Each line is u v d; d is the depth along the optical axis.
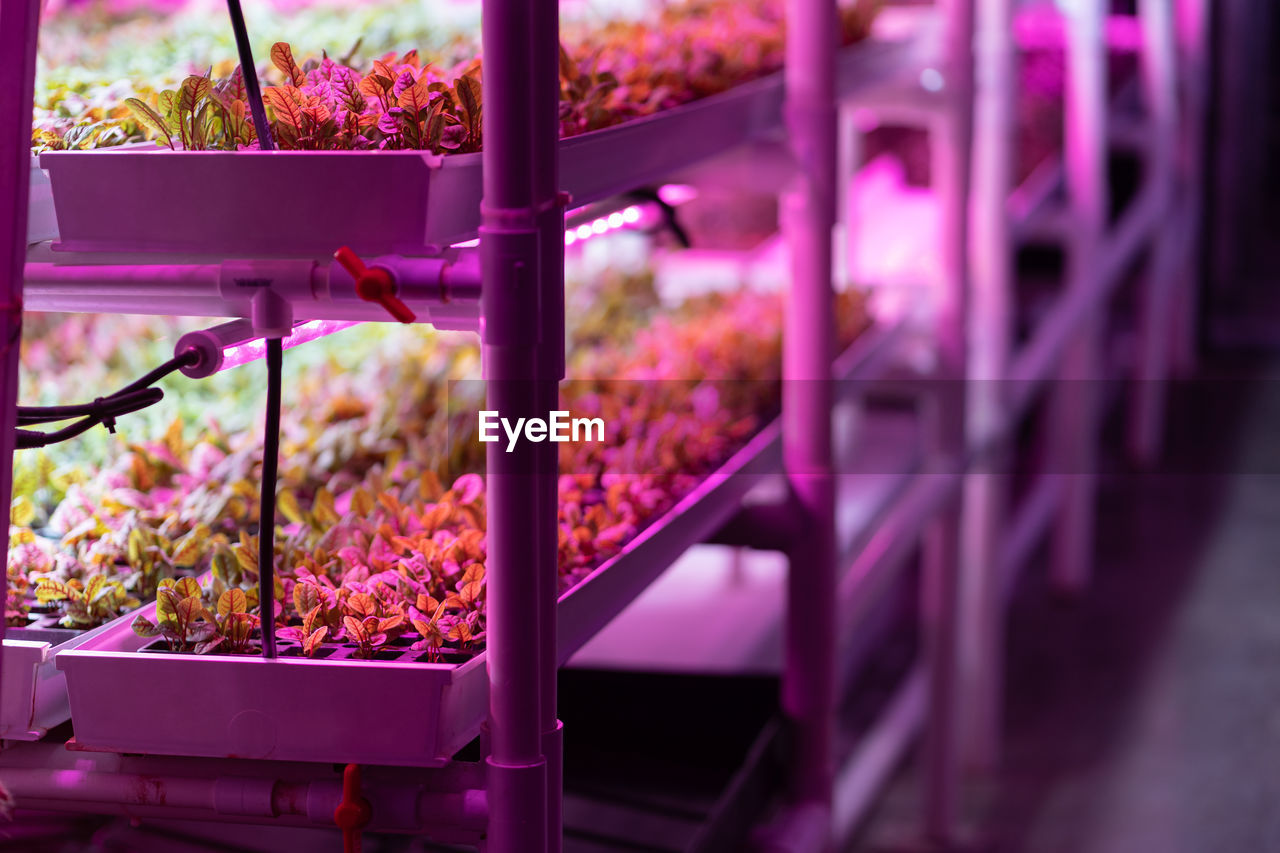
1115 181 4.69
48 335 1.43
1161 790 2.52
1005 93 2.49
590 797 1.31
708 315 1.93
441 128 0.75
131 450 1.10
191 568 0.94
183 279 0.71
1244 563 3.63
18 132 0.63
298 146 0.74
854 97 1.87
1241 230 5.83
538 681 0.75
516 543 0.73
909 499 2.16
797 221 1.41
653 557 1.06
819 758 1.46
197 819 0.77
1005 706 2.89
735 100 1.25
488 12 0.68
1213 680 2.98
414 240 0.70
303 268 0.70
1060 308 3.12
